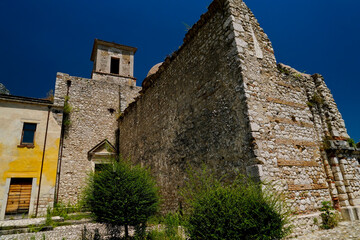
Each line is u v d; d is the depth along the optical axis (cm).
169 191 934
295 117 757
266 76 737
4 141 1157
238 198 448
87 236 809
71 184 1475
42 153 1212
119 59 2112
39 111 1274
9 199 1100
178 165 898
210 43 816
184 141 882
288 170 648
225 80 714
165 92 1095
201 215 446
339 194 757
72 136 1595
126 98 1898
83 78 1781
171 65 1080
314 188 689
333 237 554
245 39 721
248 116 610
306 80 890
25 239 758
